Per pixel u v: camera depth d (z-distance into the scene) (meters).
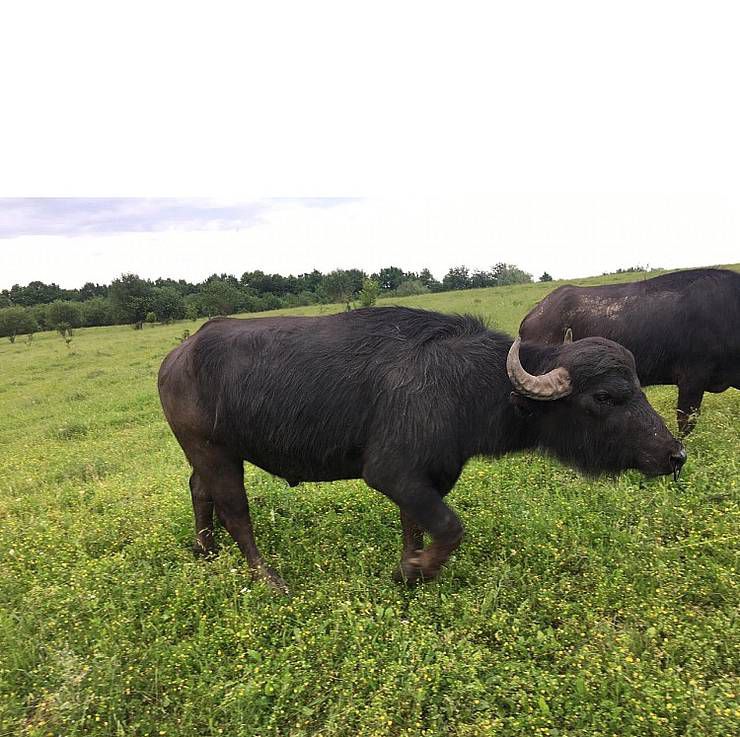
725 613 3.58
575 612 3.74
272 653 3.58
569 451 4.30
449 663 3.28
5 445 11.41
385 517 5.42
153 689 3.36
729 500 4.79
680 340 6.67
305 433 4.25
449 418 4.04
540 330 7.84
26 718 3.17
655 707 2.88
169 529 5.44
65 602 4.11
